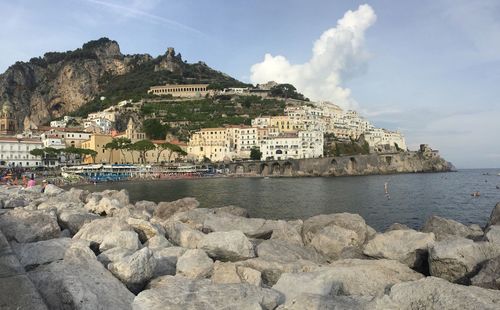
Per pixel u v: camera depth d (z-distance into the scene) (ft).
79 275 35.42
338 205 230.27
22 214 58.44
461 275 46.06
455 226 73.05
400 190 344.49
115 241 48.34
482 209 209.97
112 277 37.60
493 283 40.04
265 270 47.57
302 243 72.33
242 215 102.17
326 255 65.26
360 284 42.11
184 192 331.36
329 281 39.88
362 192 323.16
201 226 78.74
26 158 592.19
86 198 120.57
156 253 50.34
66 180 462.19
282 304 35.01
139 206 118.73
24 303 28.99
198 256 48.14
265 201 254.68
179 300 33.17
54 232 57.11
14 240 52.70
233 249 53.42
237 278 42.93
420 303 32.40
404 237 57.06
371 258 57.82
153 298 33.27
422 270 53.98
